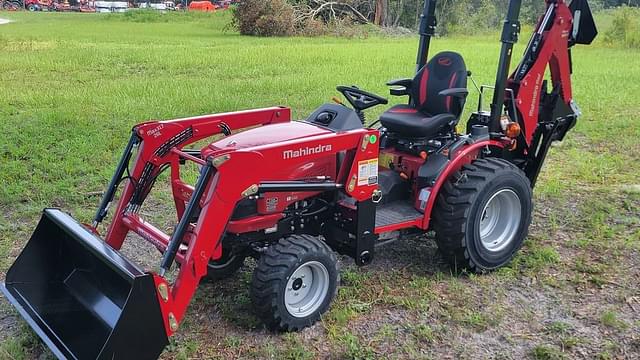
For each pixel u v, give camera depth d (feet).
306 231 13.38
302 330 12.28
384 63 48.16
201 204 11.58
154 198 19.13
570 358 11.46
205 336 12.06
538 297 13.65
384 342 11.93
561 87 16.51
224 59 49.49
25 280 12.34
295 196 12.71
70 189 19.44
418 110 15.47
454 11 96.22
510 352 11.68
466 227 13.87
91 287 12.12
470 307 13.17
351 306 13.06
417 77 15.49
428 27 16.29
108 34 77.77
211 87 35.50
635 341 11.98
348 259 15.29
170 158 13.21
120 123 26.45
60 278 12.67
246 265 14.84
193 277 11.00
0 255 15.28
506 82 14.98
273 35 82.74
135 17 119.24
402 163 14.78
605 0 93.25
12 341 11.58
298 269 11.93
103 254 10.81
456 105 14.83
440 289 13.92
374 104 14.08
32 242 12.41
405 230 14.47
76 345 10.71
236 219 12.16
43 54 50.49
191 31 89.40
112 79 38.99
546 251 15.53
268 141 12.15
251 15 81.97
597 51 63.00
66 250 12.68
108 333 10.96
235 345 11.76
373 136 12.89
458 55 14.99
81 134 24.66
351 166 12.75
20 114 27.61
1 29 84.58
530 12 66.95
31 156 22.07
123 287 11.43
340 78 39.68
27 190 19.26
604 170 22.34
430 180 14.21
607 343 11.90
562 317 12.85
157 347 10.37
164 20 118.83
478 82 38.52
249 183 11.41
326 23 90.12
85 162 21.81
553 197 19.57
